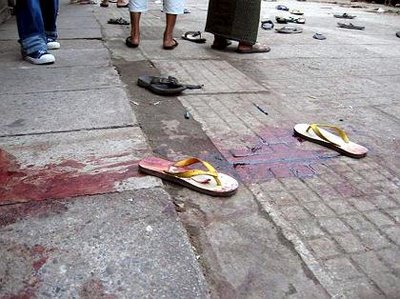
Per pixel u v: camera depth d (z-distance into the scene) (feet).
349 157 7.13
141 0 13.75
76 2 27.30
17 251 4.39
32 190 5.50
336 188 6.13
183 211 5.37
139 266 4.26
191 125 8.07
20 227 4.76
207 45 15.70
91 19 20.39
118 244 4.56
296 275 4.39
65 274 4.10
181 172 5.84
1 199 5.28
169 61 12.94
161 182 5.88
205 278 4.25
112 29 17.71
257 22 14.20
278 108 9.34
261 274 4.37
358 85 11.59
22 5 11.06
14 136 7.02
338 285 4.28
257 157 6.93
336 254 4.74
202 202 5.60
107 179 5.85
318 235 5.05
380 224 5.33
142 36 16.67
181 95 9.80
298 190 6.02
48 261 4.26
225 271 4.39
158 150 6.97
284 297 4.09
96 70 11.21
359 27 22.20
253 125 8.25
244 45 14.55
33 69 11.09
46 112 8.07
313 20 25.22
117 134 7.28
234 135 7.73
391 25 24.67
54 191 5.49
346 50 16.24
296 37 18.53
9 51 13.03
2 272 4.10
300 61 14.07
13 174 5.87
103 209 5.16
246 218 5.31
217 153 7.00
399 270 4.55
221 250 4.70
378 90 11.19
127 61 12.62
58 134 7.16
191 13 25.13
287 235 5.01
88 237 4.64
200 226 5.10
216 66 12.71
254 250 4.73
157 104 9.09
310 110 9.36
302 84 11.41
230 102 9.53
